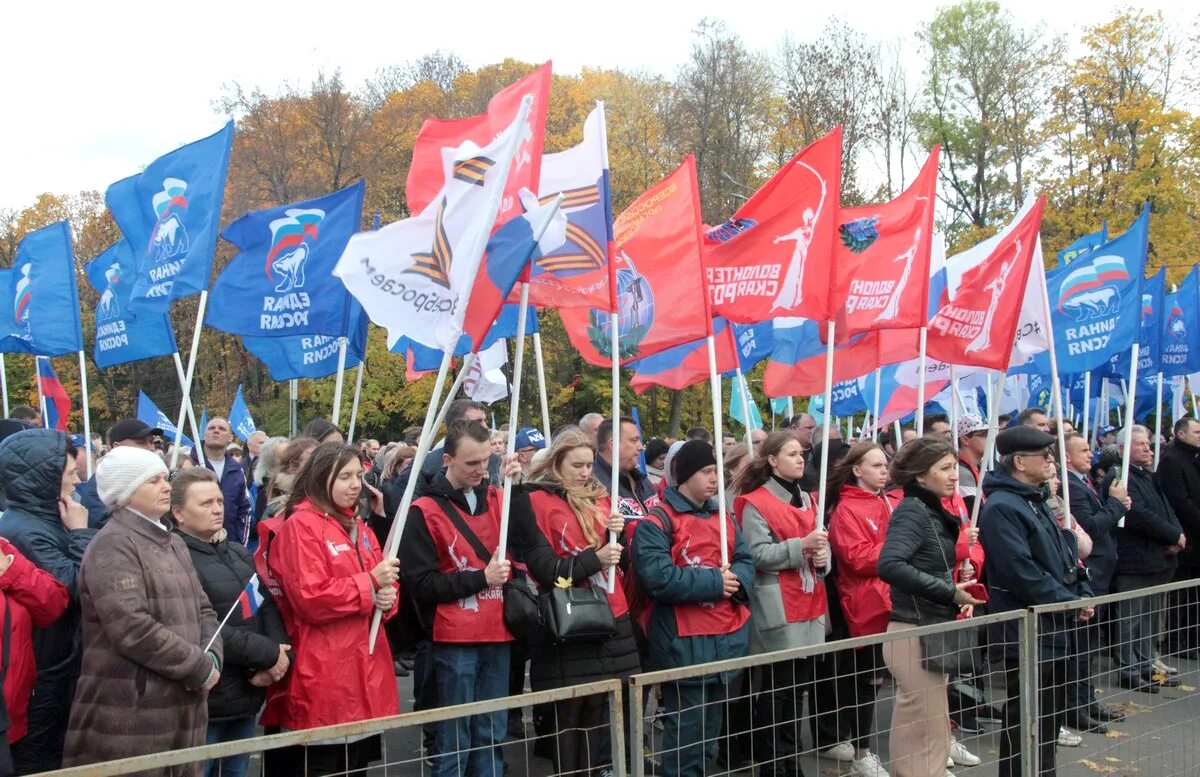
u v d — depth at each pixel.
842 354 7.90
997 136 31.78
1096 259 8.40
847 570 5.99
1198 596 5.82
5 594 4.12
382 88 38.00
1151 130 26.61
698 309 5.74
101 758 3.70
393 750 5.95
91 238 35.38
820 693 5.57
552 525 5.20
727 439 10.19
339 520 4.61
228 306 6.86
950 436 7.68
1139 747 5.50
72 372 31.44
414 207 5.93
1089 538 6.98
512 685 6.45
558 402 29.36
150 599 3.84
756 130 34.44
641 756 3.50
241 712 4.38
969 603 4.84
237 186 31.80
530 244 4.62
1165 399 15.12
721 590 5.09
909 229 7.02
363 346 7.29
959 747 5.10
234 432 14.43
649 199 6.09
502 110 5.32
